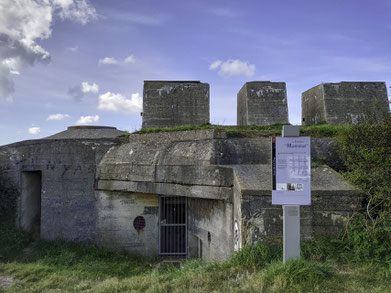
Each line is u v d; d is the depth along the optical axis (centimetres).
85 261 693
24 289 489
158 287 378
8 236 771
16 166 846
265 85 838
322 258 401
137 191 716
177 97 848
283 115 824
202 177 607
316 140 616
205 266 425
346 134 533
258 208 444
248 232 441
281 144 359
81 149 809
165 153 691
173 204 779
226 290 340
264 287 332
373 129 512
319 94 820
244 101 853
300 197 354
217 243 619
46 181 832
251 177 504
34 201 935
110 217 783
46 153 836
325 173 512
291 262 353
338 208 436
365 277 346
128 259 731
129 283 429
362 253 394
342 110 790
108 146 803
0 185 809
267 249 413
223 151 614
